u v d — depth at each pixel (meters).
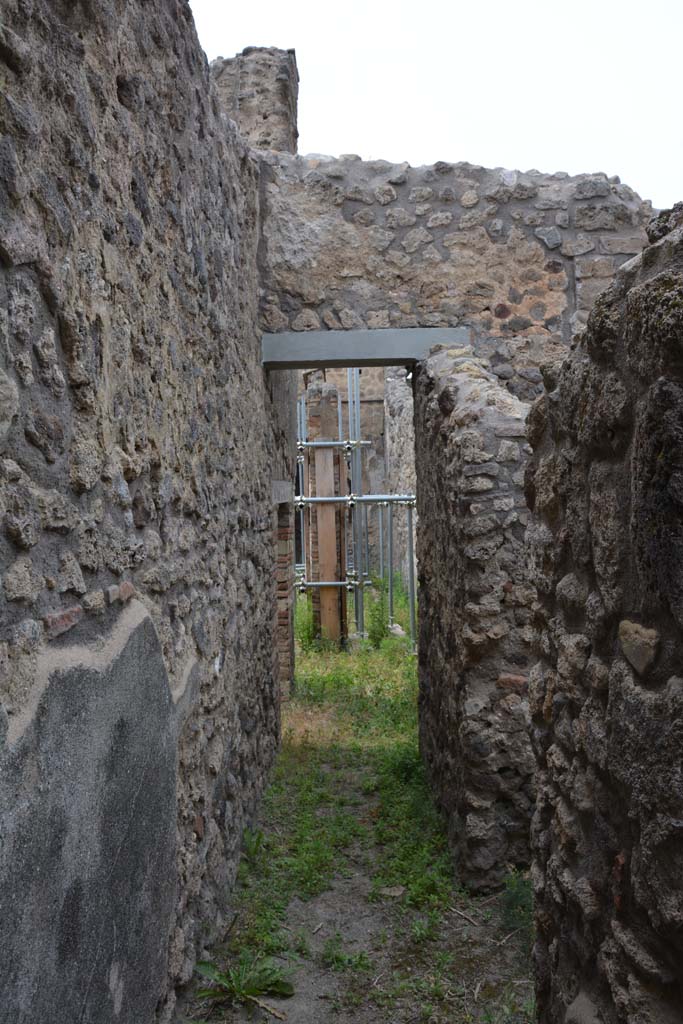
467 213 5.38
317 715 7.11
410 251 5.36
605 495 1.68
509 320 5.37
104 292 2.00
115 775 1.96
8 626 1.46
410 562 10.16
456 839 3.99
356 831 4.41
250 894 3.62
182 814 2.74
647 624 1.50
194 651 2.95
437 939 3.34
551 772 2.10
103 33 2.00
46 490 1.66
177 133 2.77
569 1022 1.80
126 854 2.04
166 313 2.62
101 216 1.99
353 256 5.35
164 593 2.55
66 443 1.76
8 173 1.47
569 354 1.96
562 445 2.01
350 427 11.67
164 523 2.56
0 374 1.43
